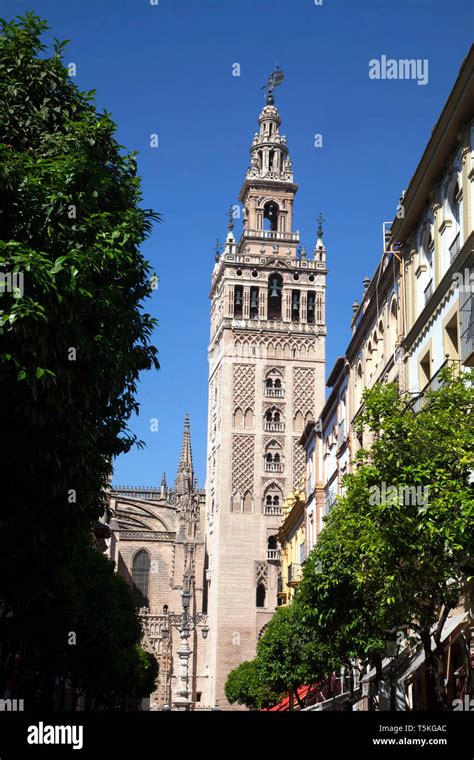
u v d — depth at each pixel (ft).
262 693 295.69
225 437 397.80
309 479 260.21
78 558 91.76
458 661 110.11
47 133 79.77
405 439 83.51
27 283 63.46
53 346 65.46
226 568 384.68
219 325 421.59
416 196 125.49
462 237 108.37
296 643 192.54
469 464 80.59
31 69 80.59
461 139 107.55
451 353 113.91
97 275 76.28
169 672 396.78
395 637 104.68
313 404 406.62
